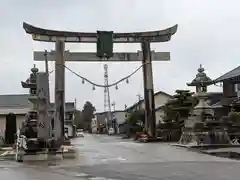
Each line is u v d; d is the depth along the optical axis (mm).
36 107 24656
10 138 34250
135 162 18062
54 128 34062
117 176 13188
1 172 15258
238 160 18234
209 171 14008
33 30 35156
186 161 18047
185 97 42562
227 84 40781
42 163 18922
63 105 34906
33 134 24375
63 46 35969
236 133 30438
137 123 64875
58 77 35281
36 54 35406
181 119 41688
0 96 56844
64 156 21906
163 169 14922
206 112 29359
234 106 36594
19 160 20391
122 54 37844
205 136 27578
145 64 38219
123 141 46250
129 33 37688
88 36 36500
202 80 30172
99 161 19062
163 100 77562
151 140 39031
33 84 28938
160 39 38406
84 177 13180
